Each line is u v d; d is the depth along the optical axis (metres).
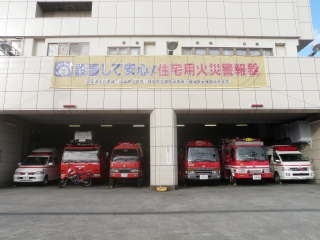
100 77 15.57
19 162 19.69
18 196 12.91
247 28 18.52
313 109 15.60
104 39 18.38
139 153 17.31
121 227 7.16
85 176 17.42
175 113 15.73
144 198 12.02
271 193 13.16
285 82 15.78
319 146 17.45
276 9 18.84
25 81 15.51
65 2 18.83
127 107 15.31
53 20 18.52
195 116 18.75
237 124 24.38
